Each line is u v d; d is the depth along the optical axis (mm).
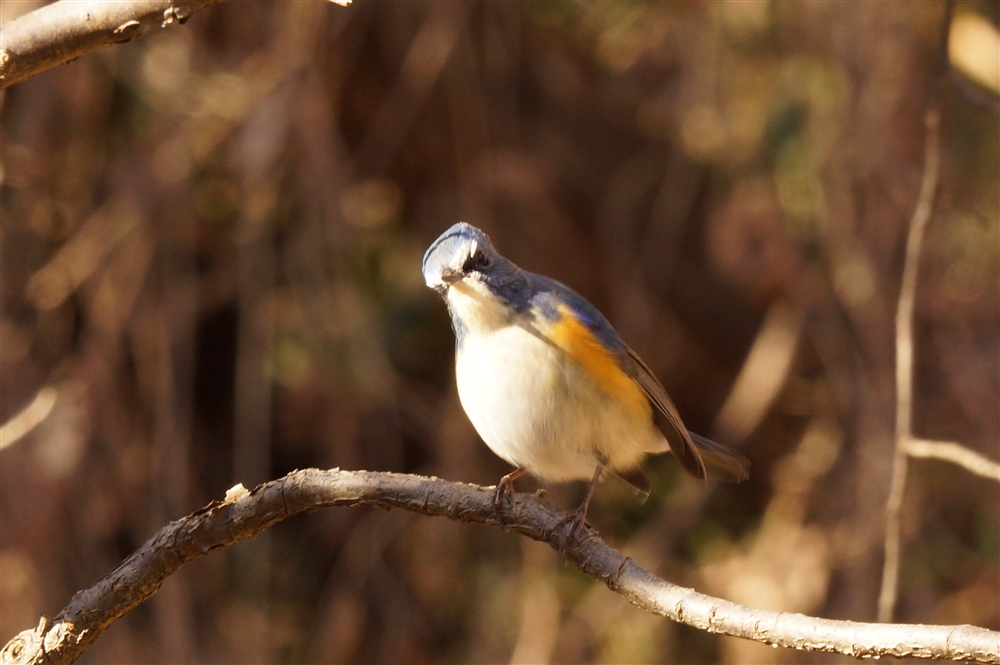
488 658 11578
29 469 10000
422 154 12133
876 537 11656
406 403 12055
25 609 9820
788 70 11805
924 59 11602
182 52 10875
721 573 12375
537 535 5199
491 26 11750
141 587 4863
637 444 6719
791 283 12273
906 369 7988
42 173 10195
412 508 5160
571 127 12617
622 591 4969
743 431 12711
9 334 10102
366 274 11867
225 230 11461
